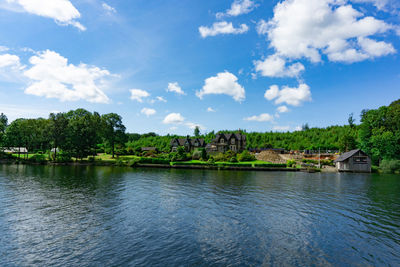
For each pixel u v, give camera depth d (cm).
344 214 2367
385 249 1595
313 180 5056
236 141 11631
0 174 5034
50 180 4300
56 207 2467
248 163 8056
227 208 2519
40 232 1794
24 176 4775
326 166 8375
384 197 3219
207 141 16050
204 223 2036
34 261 1363
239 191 3512
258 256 1454
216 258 1420
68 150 8356
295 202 2845
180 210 2419
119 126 10025
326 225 2041
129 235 1755
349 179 5369
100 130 9400
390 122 7975
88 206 2520
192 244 1612
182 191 3434
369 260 1438
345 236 1808
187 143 12244
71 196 2980
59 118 8319
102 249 1521
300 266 1344
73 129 8331
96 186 3741
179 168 7569
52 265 1320
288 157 10288
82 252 1477
